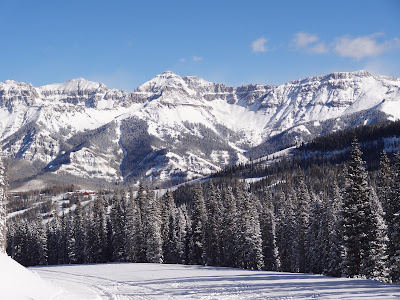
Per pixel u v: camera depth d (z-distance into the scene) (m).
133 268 64.06
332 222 62.56
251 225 78.75
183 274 48.47
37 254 120.31
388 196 44.28
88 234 107.38
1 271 29.31
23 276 31.22
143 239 90.81
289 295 26.17
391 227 43.50
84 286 41.88
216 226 86.06
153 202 90.94
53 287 33.47
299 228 77.06
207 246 87.94
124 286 39.88
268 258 85.31
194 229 90.06
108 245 109.94
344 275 46.75
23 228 125.25
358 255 46.06
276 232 89.69
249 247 78.00
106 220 112.56
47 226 132.38
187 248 96.00
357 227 45.72
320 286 29.11
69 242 112.88
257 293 28.38
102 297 32.62
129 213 94.31
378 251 44.34
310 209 73.00
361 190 45.78
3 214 57.69
